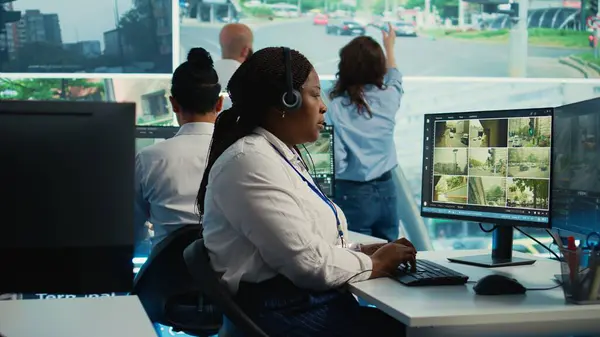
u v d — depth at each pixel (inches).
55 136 46.3
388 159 148.8
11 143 45.9
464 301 65.0
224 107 147.6
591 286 64.2
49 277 46.4
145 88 174.9
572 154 80.2
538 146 80.7
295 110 74.7
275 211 68.3
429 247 181.6
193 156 99.0
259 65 74.3
